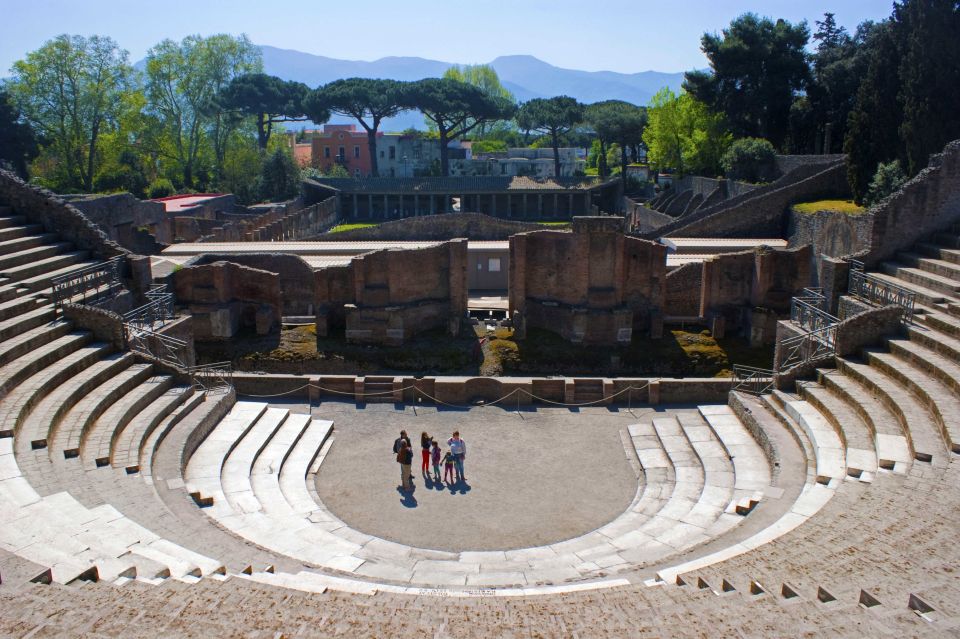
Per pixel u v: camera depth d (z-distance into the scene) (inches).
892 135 2338.8
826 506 822.5
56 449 920.3
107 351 1220.5
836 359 1234.0
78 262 1488.7
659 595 634.8
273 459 1131.9
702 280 1788.9
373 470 1138.0
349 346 1706.4
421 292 1758.1
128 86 3922.2
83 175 3823.8
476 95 4611.2
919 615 538.9
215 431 1178.6
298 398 1434.5
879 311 1218.6
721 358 1674.5
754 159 3321.9
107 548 699.4
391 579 765.9
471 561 845.8
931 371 1078.4
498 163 5511.8
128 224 2476.6
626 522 959.0
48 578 590.2
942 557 661.9
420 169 5575.8
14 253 1393.9
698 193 3582.7
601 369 1670.8
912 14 2085.4
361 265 1692.9
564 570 787.4
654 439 1246.3
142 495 868.0
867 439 1000.2
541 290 1771.7
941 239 1509.6
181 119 4601.4
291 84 4840.1
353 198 4350.4
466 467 1149.1
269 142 5009.8
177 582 613.6
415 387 1416.1
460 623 572.7
